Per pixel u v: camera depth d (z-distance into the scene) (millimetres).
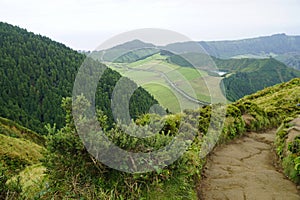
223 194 4980
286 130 8500
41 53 77625
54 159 4055
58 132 4051
